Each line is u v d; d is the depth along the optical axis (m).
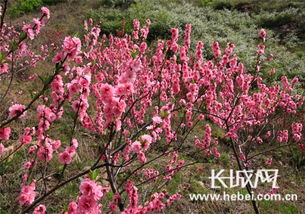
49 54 10.45
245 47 13.86
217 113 5.41
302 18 17.03
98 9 17.97
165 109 3.31
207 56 12.86
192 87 4.10
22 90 7.84
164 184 4.93
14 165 4.62
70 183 4.72
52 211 4.18
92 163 5.35
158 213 4.84
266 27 17.11
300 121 7.07
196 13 18.03
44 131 2.43
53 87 2.31
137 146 2.52
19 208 3.79
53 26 15.02
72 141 2.40
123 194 4.71
